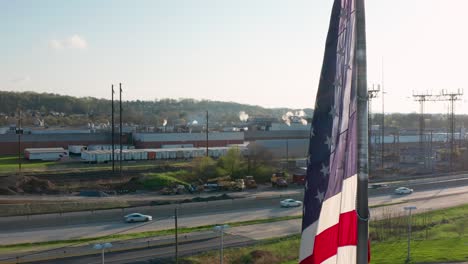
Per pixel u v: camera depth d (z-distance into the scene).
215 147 114.62
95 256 37.50
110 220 51.38
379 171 95.00
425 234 45.91
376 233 45.84
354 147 8.52
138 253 38.53
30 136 111.00
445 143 142.88
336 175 8.24
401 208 59.44
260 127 139.25
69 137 115.25
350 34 8.31
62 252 38.47
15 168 86.50
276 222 51.25
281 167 94.00
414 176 90.44
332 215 8.23
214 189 72.88
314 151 8.21
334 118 8.16
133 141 119.06
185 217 53.38
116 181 77.00
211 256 37.91
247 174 82.31
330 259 8.20
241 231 46.91
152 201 62.00
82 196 65.94
